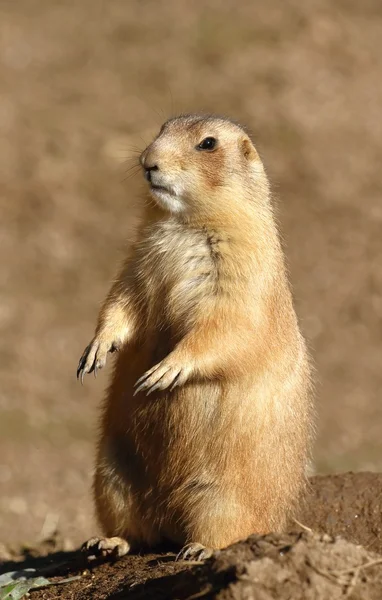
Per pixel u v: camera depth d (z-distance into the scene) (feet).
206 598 26.37
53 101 116.06
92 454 71.20
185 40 126.72
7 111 112.88
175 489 35.06
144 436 35.55
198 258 34.78
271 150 107.65
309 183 104.99
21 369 83.10
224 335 33.45
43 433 74.23
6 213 101.24
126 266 36.81
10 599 32.01
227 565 26.73
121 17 133.39
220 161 35.40
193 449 34.58
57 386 81.76
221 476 34.32
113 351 36.22
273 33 126.82
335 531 40.55
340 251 98.73
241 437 34.04
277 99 114.62
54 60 123.54
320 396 81.20
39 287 93.71
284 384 34.76
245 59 121.70
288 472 35.63
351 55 123.34
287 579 26.02
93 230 100.27
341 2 135.03
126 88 118.32
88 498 61.87
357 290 94.68
